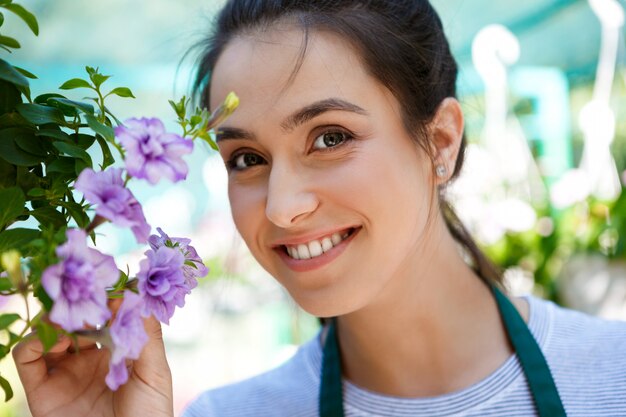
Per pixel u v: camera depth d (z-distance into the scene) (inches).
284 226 24.8
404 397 28.0
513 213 53.9
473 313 28.3
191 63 36.4
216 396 31.2
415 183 26.0
